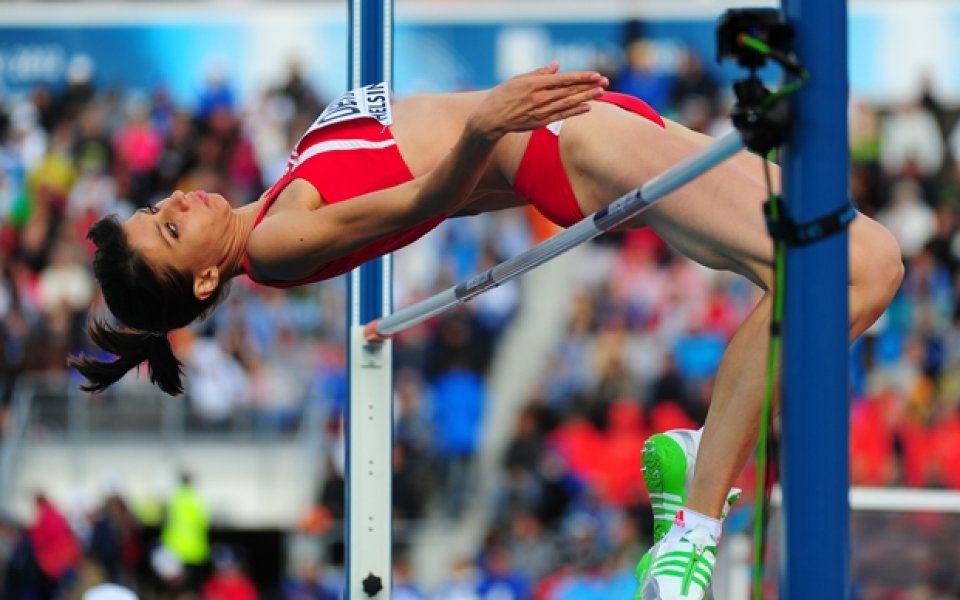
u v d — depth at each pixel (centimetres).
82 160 3766
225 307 3378
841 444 660
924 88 3669
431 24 3650
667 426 3247
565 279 3528
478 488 3259
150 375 1102
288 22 3809
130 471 3219
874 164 3656
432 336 3438
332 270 992
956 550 1631
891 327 3394
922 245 3547
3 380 3391
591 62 3653
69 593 2952
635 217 922
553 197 935
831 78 652
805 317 661
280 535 3175
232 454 3231
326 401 3316
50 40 3812
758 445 714
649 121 920
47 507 2989
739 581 1650
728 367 851
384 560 1178
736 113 656
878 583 1642
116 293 1026
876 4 3678
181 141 3788
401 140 962
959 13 3653
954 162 3638
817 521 659
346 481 1189
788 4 662
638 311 3447
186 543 3058
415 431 3294
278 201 962
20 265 3619
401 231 951
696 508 855
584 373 3341
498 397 3381
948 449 3162
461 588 2977
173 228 1005
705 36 3656
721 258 866
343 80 3819
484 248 3569
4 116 3794
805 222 657
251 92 3816
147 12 3819
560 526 3102
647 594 843
